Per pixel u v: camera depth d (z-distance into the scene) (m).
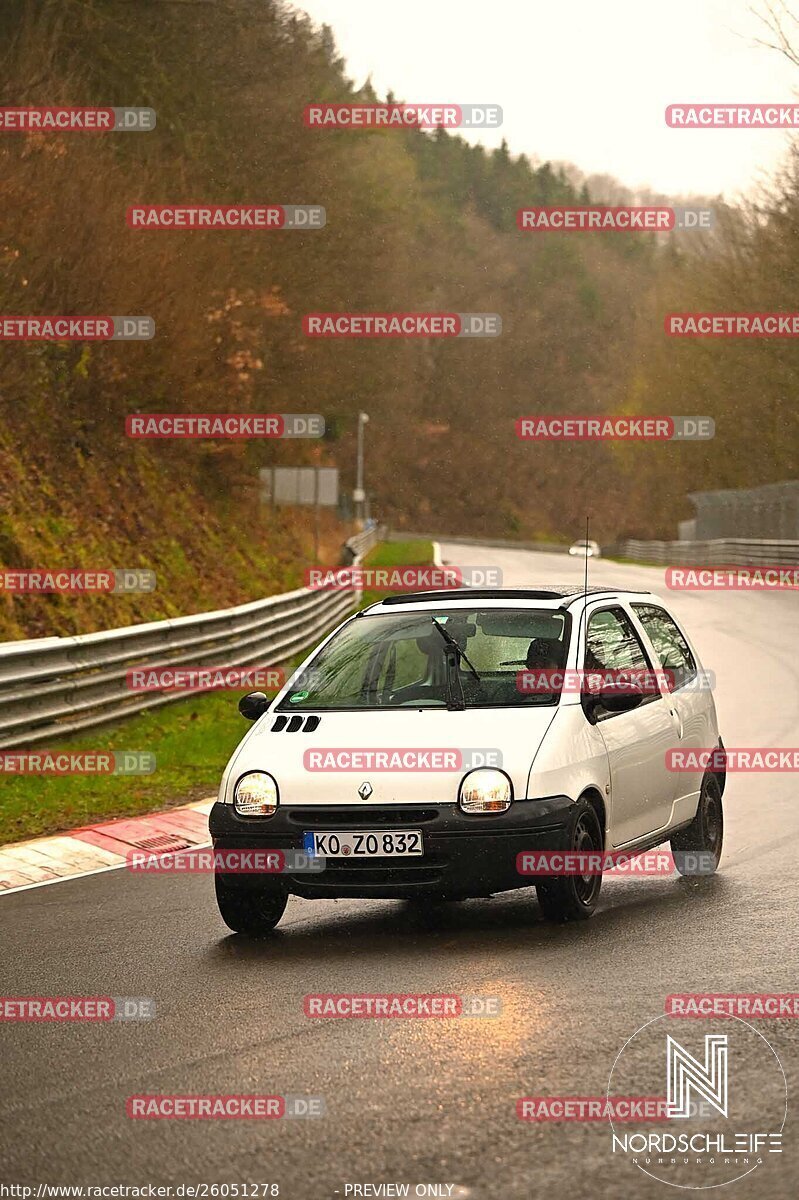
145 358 28.64
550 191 192.00
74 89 29.12
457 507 145.25
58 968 7.70
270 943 8.20
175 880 9.98
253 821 8.27
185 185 34.25
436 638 9.35
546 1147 4.96
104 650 17.11
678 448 88.12
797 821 11.47
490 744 8.27
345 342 51.81
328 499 40.78
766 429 69.06
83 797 13.02
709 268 73.31
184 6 37.12
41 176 24.56
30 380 24.50
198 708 19.33
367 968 7.53
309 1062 5.96
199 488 35.38
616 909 8.80
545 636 9.21
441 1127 5.18
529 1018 6.49
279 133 42.25
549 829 8.10
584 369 154.00
